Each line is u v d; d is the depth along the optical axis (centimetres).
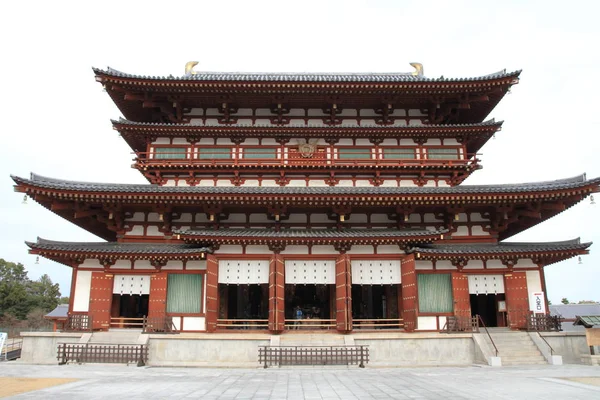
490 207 3047
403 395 1467
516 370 2184
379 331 2684
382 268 2786
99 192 2745
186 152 3388
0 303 8694
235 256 2747
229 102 3478
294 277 2755
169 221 3014
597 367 2300
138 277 2783
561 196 2852
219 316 2975
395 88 3334
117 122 3256
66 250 2686
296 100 3481
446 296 2744
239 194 2766
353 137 3425
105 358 2436
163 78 3250
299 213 3089
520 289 2792
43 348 2592
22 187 2727
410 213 3045
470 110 3691
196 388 1622
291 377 1950
